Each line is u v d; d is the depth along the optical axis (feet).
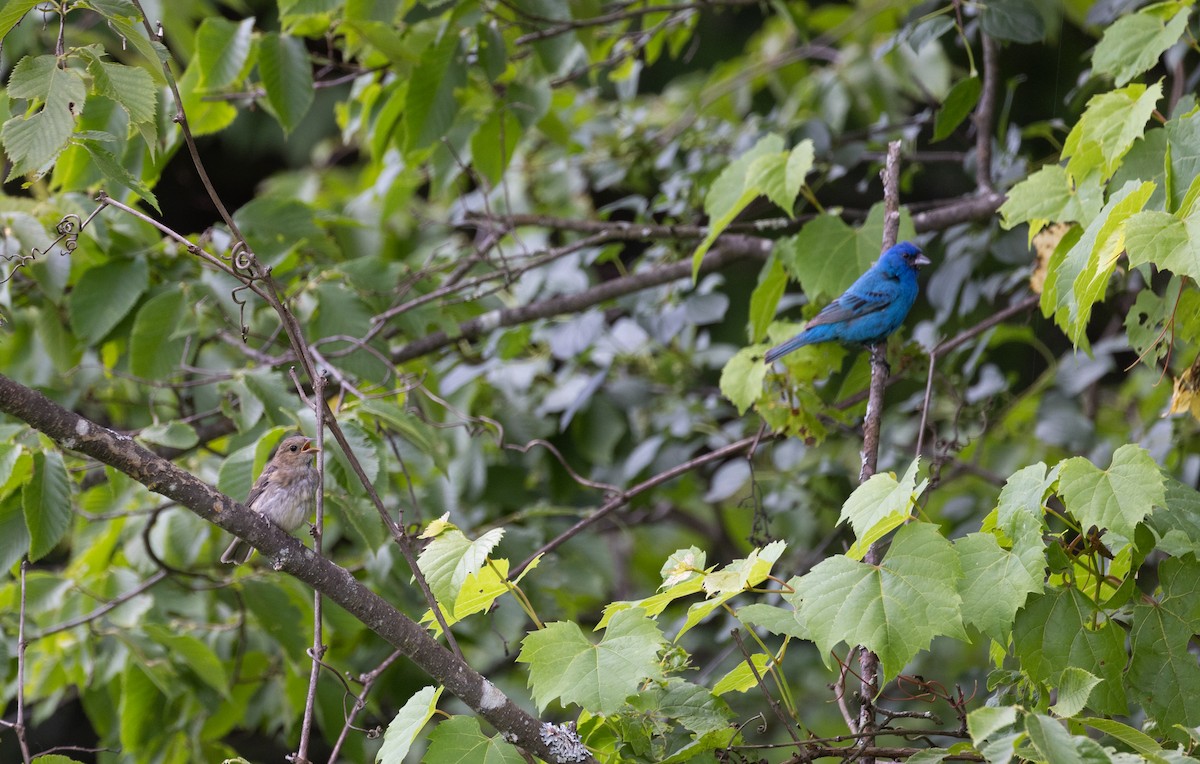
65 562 50.96
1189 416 40.06
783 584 20.43
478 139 39.83
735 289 62.03
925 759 19.69
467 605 21.54
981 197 38.52
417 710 20.56
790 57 52.54
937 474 32.94
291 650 36.11
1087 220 25.82
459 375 41.37
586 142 48.39
